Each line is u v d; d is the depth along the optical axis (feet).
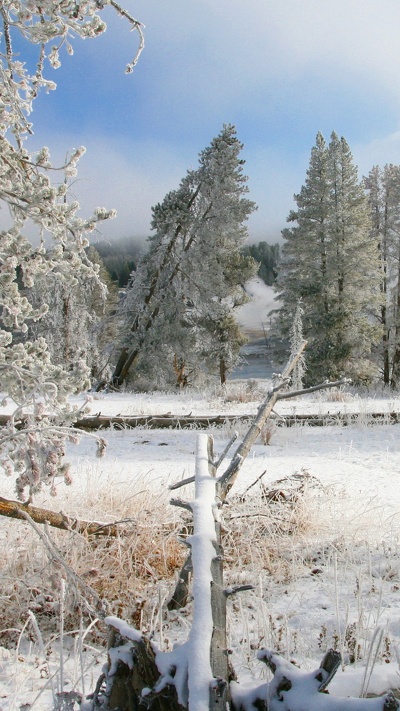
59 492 17.22
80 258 12.08
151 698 5.38
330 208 121.70
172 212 100.94
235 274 121.80
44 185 11.69
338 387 64.44
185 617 11.18
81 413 11.19
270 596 12.17
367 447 31.17
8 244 11.26
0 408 41.01
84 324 66.80
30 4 11.46
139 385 91.76
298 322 94.32
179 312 104.94
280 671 5.49
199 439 12.44
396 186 139.64
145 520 13.87
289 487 18.25
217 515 9.05
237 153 103.24
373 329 115.34
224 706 5.01
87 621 10.80
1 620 10.80
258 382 83.41
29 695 8.23
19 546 13.35
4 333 11.64
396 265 140.26
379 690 6.14
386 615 11.05
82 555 12.57
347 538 14.87
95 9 11.75
